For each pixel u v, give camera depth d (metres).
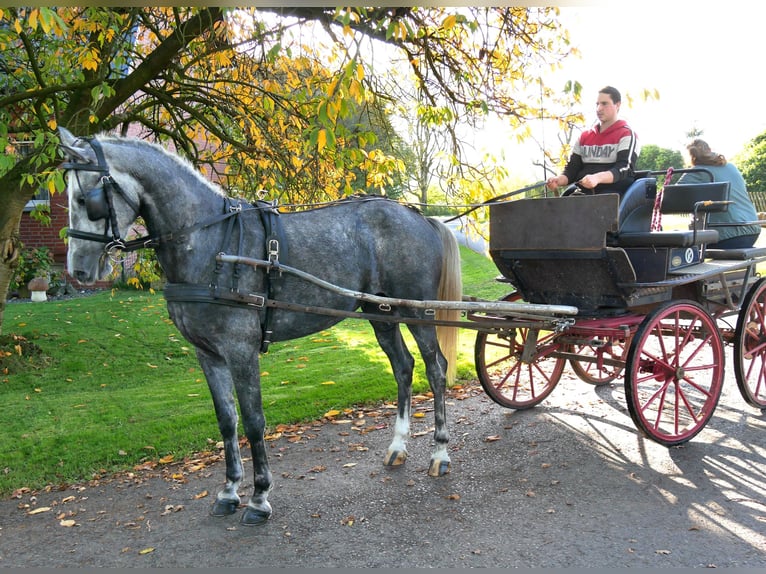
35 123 6.95
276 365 7.73
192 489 4.30
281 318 3.91
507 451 4.75
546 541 3.37
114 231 3.42
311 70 6.44
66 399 6.40
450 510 3.81
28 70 7.05
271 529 3.66
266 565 3.23
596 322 4.67
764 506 3.69
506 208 4.73
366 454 4.82
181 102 7.12
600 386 6.38
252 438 3.75
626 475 4.20
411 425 5.45
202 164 7.66
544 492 4.00
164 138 7.88
